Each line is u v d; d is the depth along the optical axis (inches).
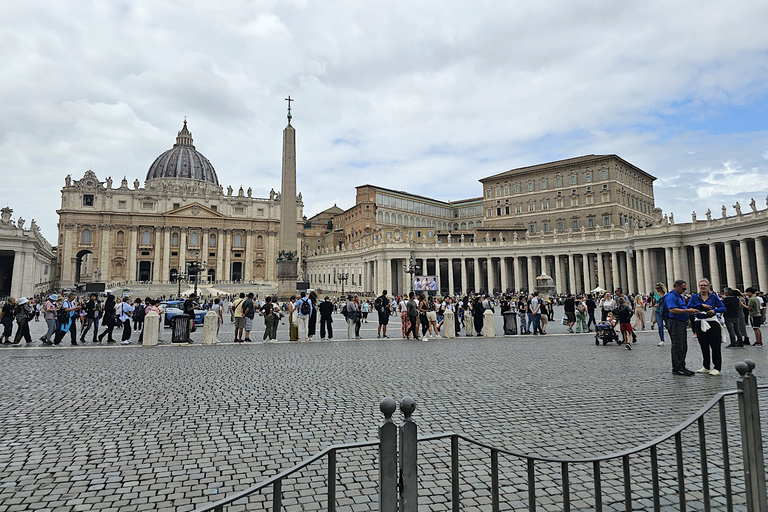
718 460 202.2
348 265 3420.3
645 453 211.9
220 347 628.1
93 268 3777.1
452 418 267.3
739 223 1713.8
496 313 1535.4
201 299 2250.2
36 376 402.3
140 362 486.0
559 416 270.7
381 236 3065.9
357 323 754.2
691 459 204.2
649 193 3432.6
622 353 544.7
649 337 730.2
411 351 577.0
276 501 101.5
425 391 339.0
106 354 551.8
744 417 136.8
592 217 3006.9
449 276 2822.3
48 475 190.1
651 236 2102.6
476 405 296.5
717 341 394.3
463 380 380.8
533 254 2554.1
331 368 444.5
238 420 266.4
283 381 379.2
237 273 4340.6
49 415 277.0
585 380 377.4
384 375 405.7
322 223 4945.9
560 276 2573.8
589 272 2534.5
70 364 470.9
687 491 172.7
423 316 748.6
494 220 3567.9
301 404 302.2
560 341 694.5
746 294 612.4
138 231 3909.9
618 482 182.7
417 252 2768.2
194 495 172.4
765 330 780.0
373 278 3100.4
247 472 193.3
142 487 178.9
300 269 4291.3
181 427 253.3
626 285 2379.4
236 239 4286.4
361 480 184.9
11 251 2484.0
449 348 608.1
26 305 664.4
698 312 398.6
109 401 311.4
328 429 249.3
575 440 229.5
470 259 3004.4
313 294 739.4
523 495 171.3
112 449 219.9
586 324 880.3
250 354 552.4
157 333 652.7
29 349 600.1
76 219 3757.4
